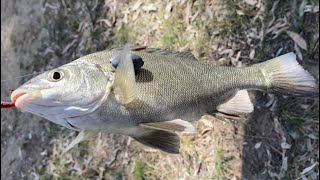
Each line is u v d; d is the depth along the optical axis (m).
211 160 0.55
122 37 0.61
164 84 0.35
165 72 0.35
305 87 0.39
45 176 0.66
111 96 0.33
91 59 0.34
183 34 0.57
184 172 0.56
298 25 0.52
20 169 0.68
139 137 0.35
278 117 0.52
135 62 0.34
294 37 0.52
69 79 0.34
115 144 0.61
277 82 0.39
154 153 0.58
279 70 0.39
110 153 0.61
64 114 0.34
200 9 0.56
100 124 0.34
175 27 0.58
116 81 0.32
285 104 0.52
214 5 0.56
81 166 0.63
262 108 0.53
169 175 0.57
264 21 0.53
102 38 0.63
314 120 0.51
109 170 0.61
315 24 0.51
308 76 0.39
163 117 0.35
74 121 0.34
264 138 0.53
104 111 0.34
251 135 0.53
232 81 0.38
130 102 0.33
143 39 0.60
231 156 0.54
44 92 0.33
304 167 0.51
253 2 0.54
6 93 0.72
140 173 0.59
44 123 0.66
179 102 0.35
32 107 0.34
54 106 0.34
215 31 0.56
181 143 0.57
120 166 0.60
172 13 0.58
